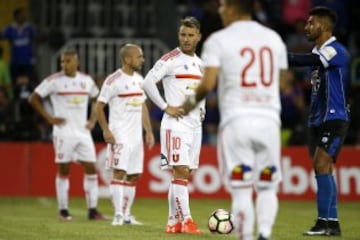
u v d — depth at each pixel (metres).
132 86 38.47
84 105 43.16
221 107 23.30
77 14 67.50
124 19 67.56
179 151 32.44
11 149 56.69
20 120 58.78
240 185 22.67
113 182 38.00
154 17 67.69
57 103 43.03
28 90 59.09
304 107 60.88
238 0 23.36
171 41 67.50
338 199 56.03
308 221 41.22
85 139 42.50
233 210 22.80
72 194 56.19
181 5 69.25
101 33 66.50
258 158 23.06
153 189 55.88
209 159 56.16
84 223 38.66
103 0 67.50
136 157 38.53
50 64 65.00
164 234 32.16
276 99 23.31
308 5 69.62
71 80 42.94
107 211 47.41
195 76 32.88
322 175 32.44
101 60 64.62
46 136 58.88
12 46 62.56
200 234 31.98
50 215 44.06
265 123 22.70
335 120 32.22
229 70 22.98
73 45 64.62
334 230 32.59
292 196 56.28
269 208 22.97
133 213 45.78
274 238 31.25
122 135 38.19
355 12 70.25
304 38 66.81
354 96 61.47
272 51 23.27
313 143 33.16
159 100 32.25
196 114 32.84
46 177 56.56
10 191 56.53
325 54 31.81
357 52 67.19
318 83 32.62
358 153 56.31
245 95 22.94
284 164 56.38
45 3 67.50
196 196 56.00
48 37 65.44
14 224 37.59
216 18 63.66
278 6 69.62
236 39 23.08
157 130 59.22
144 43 65.00
